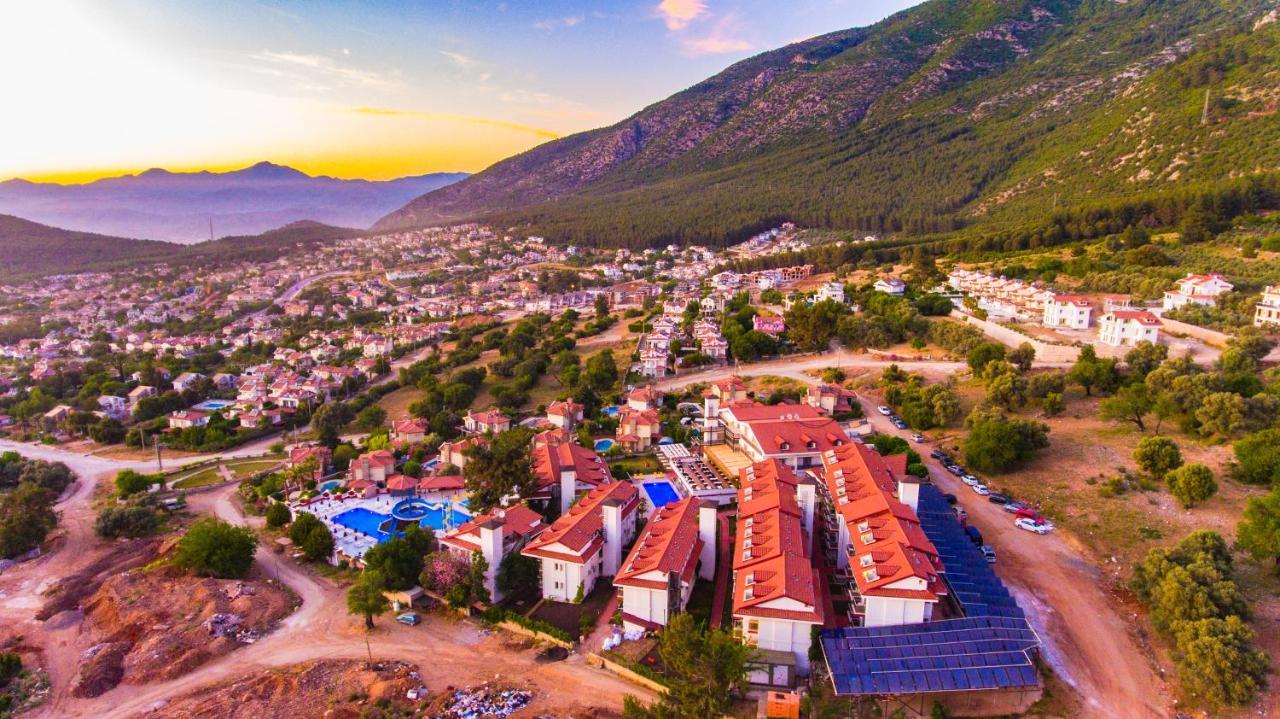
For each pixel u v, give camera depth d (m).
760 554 85.94
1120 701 70.94
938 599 78.31
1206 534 84.25
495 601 96.38
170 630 93.94
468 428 178.25
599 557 100.88
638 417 157.88
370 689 78.56
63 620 101.00
